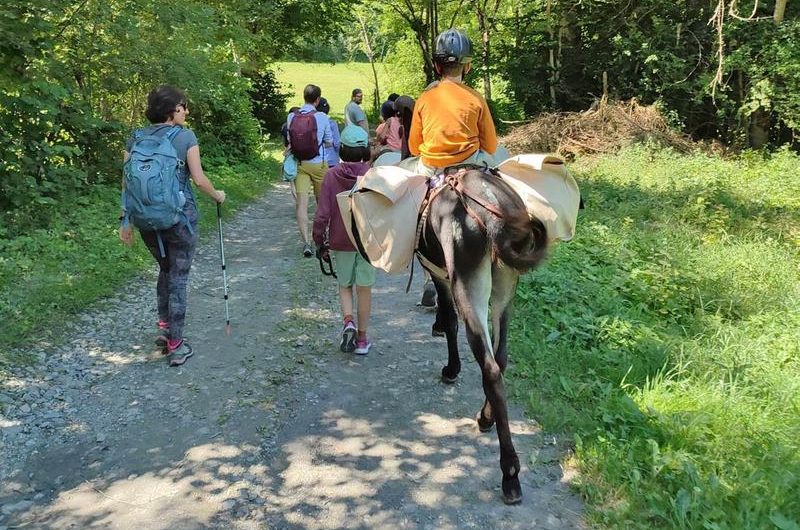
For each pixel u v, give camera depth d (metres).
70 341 5.50
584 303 6.32
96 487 3.76
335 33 29.02
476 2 24.70
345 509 3.63
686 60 17.12
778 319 6.21
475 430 4.43
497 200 3.64
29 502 3.61
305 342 5.78
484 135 4.20
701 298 6.55
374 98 38.59
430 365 5.41
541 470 3.94
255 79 25.80
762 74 15.65
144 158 4.82
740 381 4.89
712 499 3.44
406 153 7.09
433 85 4.21
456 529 3.47
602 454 3.91
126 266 7.23
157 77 11.57
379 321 6.38
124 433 4.29
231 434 4.31
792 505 3.41
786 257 8.02
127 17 10.21
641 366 5.02
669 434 4.04
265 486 3.81
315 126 8.34
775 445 3.93
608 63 18.98
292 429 4.41
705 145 16.19
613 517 3.46
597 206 10.20
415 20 28.09
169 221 4.85
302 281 7.49
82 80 10.55
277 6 23.81
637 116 16.22
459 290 3.68
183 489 3.76
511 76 21.11
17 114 8.14
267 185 14.62
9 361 4.96
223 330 5.97
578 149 15.52
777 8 15.47
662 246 7.93
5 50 7.69
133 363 5.25
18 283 6.23
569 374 4.97
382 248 4.23
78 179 9.13
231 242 9.30
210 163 14.46
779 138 17.38
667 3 17.69
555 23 20.31
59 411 4.49
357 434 4.37
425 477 3.92
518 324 5.91
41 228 7.77
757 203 10.34
